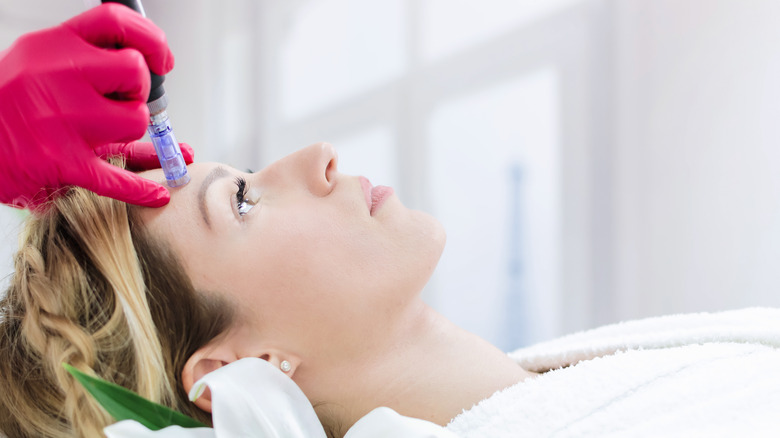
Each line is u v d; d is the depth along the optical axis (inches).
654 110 93.6
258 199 38.0
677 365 33.0
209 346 35.2
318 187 38.2
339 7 137.6
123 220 35.7
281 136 144.7
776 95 79.7
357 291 35.5
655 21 93.4
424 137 124.9
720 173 85.8
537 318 110.8
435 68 124.0
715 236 86.4
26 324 34.5
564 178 106.8
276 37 145.3
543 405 31.5
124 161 40.9
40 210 36.9
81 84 31.6
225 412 28.9
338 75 137.5
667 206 92.0
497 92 115.6
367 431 28.3
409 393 36.0
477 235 118.0
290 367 35.5
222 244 35.6
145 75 31.9
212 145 141.4
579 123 104.7
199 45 141.3
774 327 38.8
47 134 32.4
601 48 102.2
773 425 27.8
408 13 127.7
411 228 37.8
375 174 131.8
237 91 144.5
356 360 36.1
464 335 38.9
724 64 85.0
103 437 32.7
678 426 28.5
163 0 149.0
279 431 29.7
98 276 35.2
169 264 35.5
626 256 96.6
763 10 80.6
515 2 113.5
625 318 96.7
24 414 35.1
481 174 117.6
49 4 136.7
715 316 43.4
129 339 34.0
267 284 35.3
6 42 134.5
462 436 32.0
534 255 111.2
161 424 31.4
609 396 31.3
